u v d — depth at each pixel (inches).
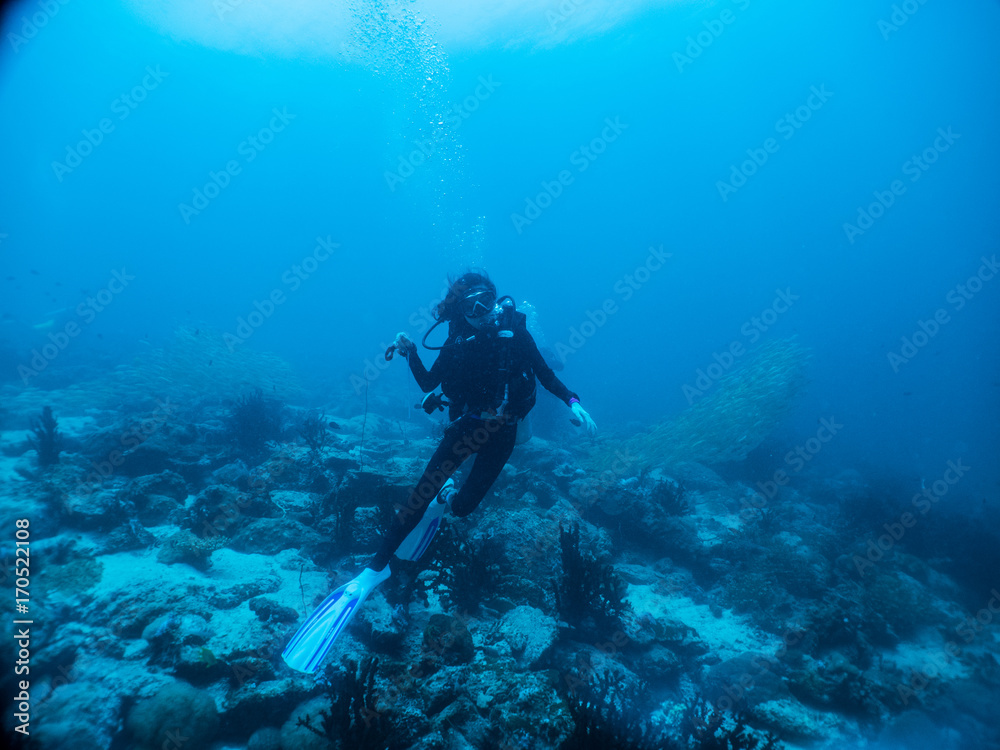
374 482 249.8
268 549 209.2
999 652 238.2
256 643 140.8
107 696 117.9
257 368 644.1
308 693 128.0
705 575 270.7
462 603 181.2
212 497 229.3
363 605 157.6
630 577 249.1
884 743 168.4
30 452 293.0
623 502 299.9
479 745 121.7
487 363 123.0
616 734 118.8
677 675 178.7
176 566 188.5
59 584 157.9
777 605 231.9
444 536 194.4
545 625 168.1
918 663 221.0
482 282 128.4
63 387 539.5
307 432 364.5
